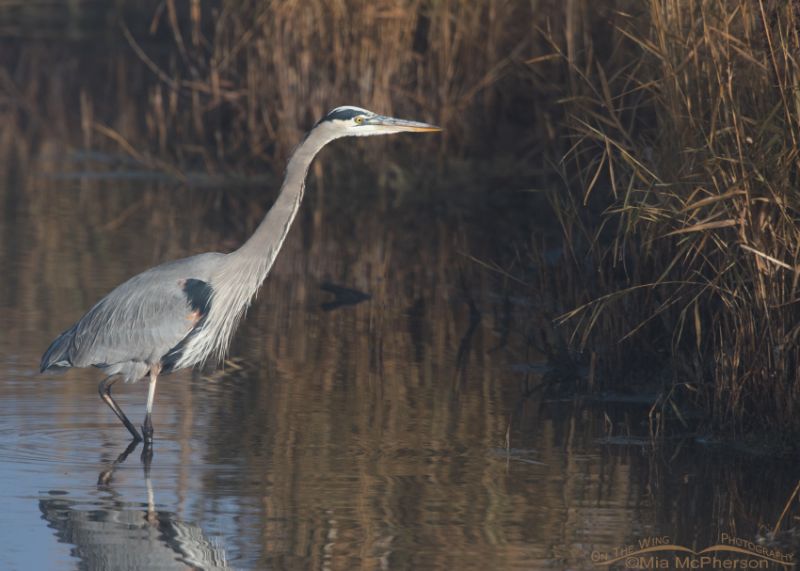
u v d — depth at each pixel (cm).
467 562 848
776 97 1090
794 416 1098
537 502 973
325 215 2416
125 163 2906
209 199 2533
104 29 4481
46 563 834
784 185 1049
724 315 1155
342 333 1573
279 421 1191
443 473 1041
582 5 2177
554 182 2400
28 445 1102
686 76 1163
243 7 2666
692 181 1162
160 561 840
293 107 2614
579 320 1378
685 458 1092
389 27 2511
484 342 1538
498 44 2509
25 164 2855
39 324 1536
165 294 1123
